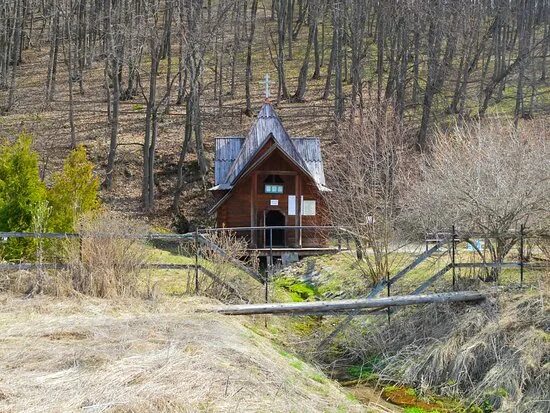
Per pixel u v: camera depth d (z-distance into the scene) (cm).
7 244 1462
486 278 1402
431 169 1780
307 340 1300
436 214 1667
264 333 1255
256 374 862
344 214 2073
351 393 1078
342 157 2567
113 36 3241
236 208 2394
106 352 847
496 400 1012
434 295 1257
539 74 4419
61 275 1284
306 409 782
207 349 902
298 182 2345
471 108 3853
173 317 1098
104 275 1283
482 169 1438
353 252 2130
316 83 4459
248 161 2386
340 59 3491
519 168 1397
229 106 3859
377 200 1941
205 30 3697
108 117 3525
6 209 1488
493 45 3981
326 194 2391
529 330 1104
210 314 1172
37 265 1292
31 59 4684
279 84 3912
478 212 1434
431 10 3344
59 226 1628
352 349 1270
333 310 1249
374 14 4834
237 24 4009
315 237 2369
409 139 2908
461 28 3638
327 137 3453
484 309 1221
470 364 1108
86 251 1323
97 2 3841
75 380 735
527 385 1017
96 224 1372
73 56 4300
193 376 773
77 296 1238
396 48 3916
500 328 1134
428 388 1102
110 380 734
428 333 1245
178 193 2911
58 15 3525
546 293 1198
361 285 1689
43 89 4031
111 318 1067
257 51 5056
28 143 1588
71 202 1684
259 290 1481
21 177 1515
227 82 4441
